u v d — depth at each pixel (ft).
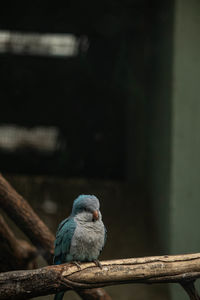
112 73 34.04
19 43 33.55
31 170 34.76
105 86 34.40
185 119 23.52
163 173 25.48
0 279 9.87
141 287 23.40
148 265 10.34
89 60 34.19
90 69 34.37
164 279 10.39
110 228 27.53
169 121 24.14
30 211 14.98
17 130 35.83
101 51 33.65
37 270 10.04
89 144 34.83
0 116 35.35
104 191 30.55
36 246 15.40
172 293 22.63
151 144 29.45
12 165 35.06
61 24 31.68
